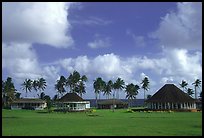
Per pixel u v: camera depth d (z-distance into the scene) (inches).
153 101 4554.6
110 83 7445.9
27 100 6038.4
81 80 6889.8
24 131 1636.3
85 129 1740.9
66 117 2876.5
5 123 2155.5
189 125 1955.0
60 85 7037.4
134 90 7436.0
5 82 5915.4
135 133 1556.3
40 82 7618.1
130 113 3725.4
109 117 2876.5
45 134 1523.1
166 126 1899.6
